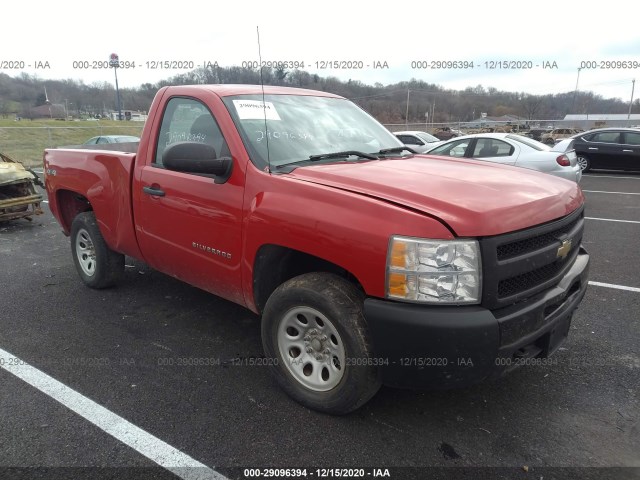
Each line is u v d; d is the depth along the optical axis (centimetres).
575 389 308
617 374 324
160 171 357
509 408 289
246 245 294
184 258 349
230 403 293
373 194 252
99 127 2303
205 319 412
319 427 270
